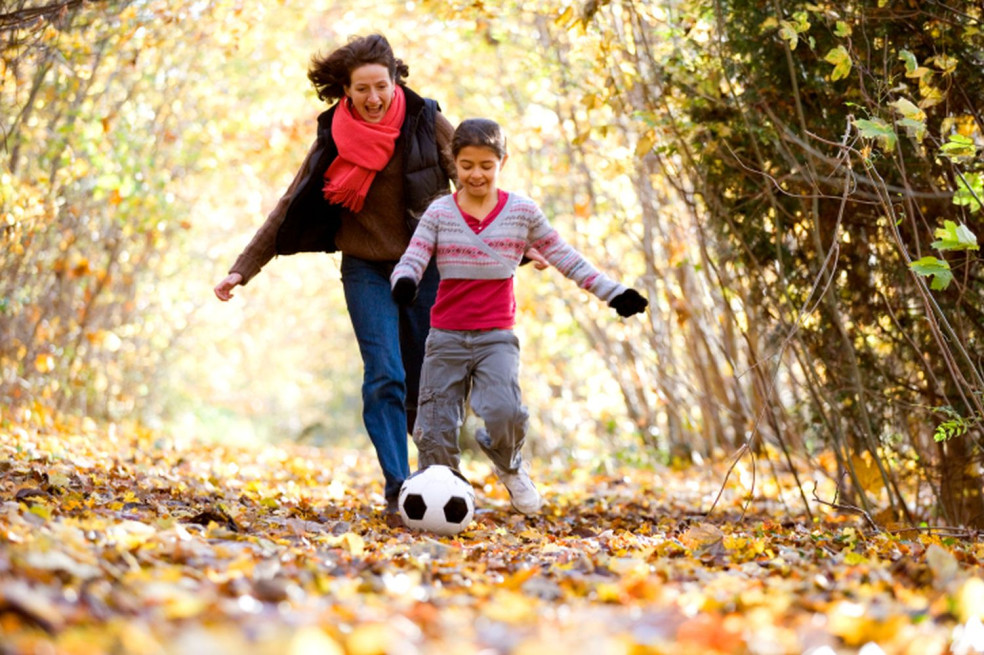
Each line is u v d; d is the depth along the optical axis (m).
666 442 25.48
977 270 12.10
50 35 15.41
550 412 31.28
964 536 10.99
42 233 22.41
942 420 11.96
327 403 58.62
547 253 10.35
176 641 4.48
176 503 10.73
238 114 26.69
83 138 21.39
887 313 12.68
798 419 14.50
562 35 19.38
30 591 4.87
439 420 10.45
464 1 15.58
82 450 17.30
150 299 32.59
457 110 24.22
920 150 11.47
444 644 4.95
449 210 10.30
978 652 5.39
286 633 4.77
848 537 9.62
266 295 45.72
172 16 18.50
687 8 13.66
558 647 4.83
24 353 23.58
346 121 10.93
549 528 11.43
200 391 49.34
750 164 12.66
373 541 8.95
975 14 11.52
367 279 11.25
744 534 10.04
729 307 12.98
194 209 32.34
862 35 11.74
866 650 5.06
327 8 24.08
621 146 17.84
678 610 5.90
